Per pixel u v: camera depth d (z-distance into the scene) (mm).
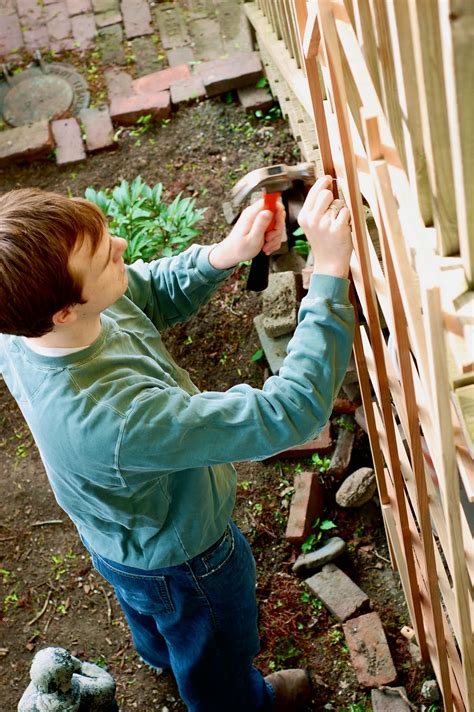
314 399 1377
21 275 1249
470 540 1438
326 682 2477
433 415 1168
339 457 2844
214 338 3273
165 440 1385
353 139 1294
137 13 4633
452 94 1029
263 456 1445
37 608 2766
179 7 4602
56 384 1415
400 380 1490
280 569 2723
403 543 1916
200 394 1452
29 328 1319
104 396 1402
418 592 2066
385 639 2480
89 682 2008
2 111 4344
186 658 1943
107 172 3982
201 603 1800
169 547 1676
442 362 1054
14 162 4094
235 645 1919
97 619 2719
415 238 1026
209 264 1670
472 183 1114
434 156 1173
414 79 1178
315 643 2555
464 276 1276
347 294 1363
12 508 3012
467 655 1456
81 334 1414
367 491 2740
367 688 2434
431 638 2184
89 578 2811
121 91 4266
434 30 1048
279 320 3008
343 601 2576
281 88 3562
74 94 4324
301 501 2768
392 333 1372
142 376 1450
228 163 3838
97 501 1551
